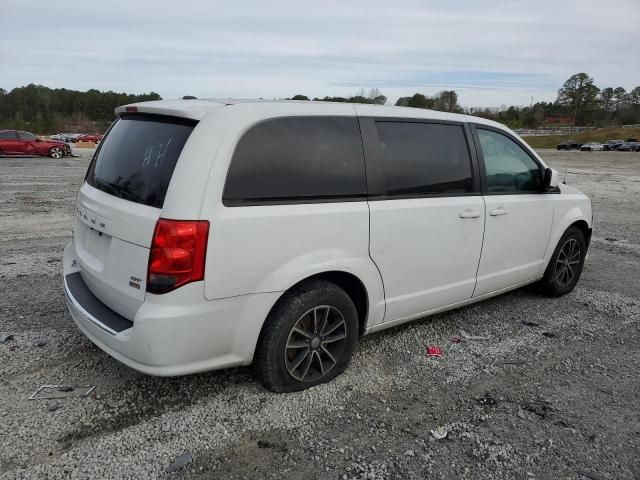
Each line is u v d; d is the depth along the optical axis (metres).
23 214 9.09
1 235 7.35
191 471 2.52
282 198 2.96
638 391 3.43
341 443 2.77
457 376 3.54
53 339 3.84
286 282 2.96
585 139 91.00
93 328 2.96
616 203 12.90
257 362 3.10
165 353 2.69
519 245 4.51
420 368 3.63
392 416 3.03
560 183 5.39
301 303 3.07
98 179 3.32
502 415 3.09
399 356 3.80
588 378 3.58
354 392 3.27
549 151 65.25
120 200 2.96
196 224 2.64
